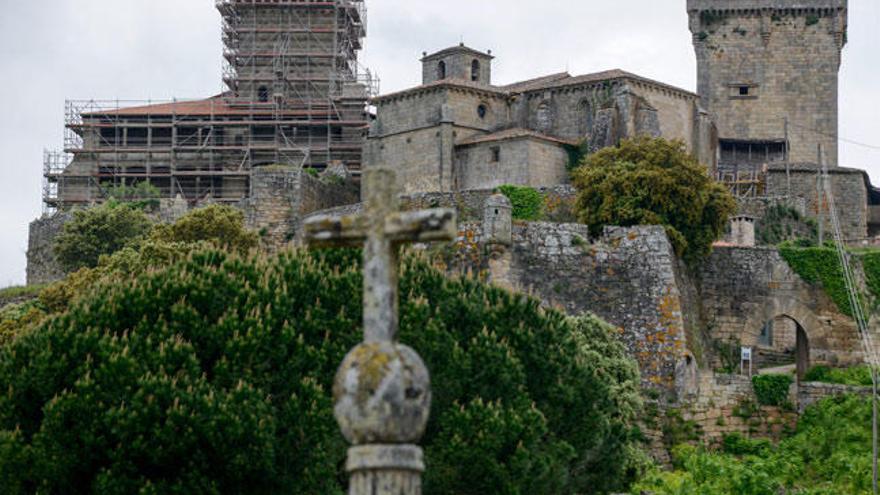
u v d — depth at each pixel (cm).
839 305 11394
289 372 6153
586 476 7231
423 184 16850
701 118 17525
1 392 6147
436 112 16862
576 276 10400
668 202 12256
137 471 5809
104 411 5819
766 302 11475
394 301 3488
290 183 16125
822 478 9238
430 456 6147
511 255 10381
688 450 9562
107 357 5972
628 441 8606
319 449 5944
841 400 9894
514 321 6894
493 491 6144
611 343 9281
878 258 11606
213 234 14338
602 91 16775
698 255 11719
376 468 3319
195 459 5794
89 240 15638
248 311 6294
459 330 6700
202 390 5884
